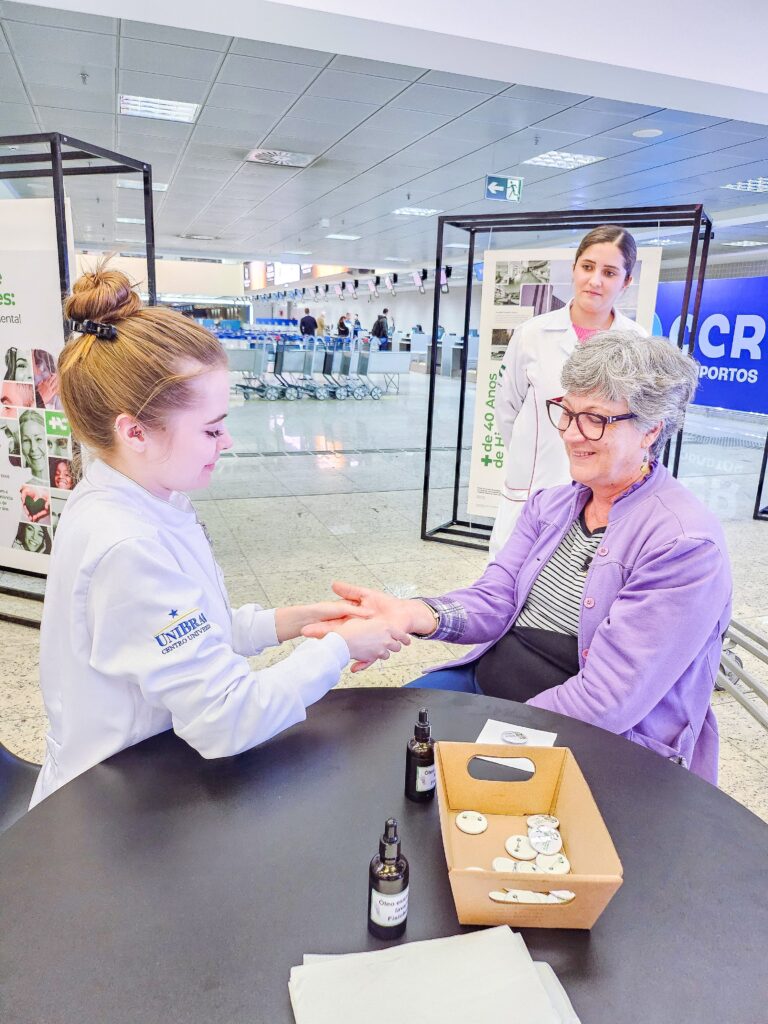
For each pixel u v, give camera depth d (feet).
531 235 43.93
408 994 2.19
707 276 52.29
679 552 4.31
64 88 19.33
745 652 10.55
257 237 49.65
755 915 2.63
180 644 3.21
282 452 26.16
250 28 11.76
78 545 3.26
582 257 10.57
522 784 3.14
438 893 2.68
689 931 2.55
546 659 5.16
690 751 4.58
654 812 3.19
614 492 4.93
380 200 35.42
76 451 10.78
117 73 18.15
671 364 4.50
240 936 2.46
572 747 3.69
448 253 55.42
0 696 8.63
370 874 2.44
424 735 3.18
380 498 19.58
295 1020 2.15
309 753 3.53
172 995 2.24
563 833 2.97
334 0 11.18
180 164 28.04
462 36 11.88
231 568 13.39
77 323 3.21
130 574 3.16
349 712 3.95
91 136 24.04
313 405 41.50
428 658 10.00
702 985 2.34
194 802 3.14
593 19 12.45
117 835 2.93
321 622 4.46
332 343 51.88
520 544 5.74
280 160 27.12
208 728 3.25
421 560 14.23
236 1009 2.20
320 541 15.31
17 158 9.93
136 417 3.18
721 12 13.11
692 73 13.21
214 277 56.65
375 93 19.26
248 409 38.81
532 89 18.45
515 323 13.62
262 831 2.98
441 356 63.72
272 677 3.50
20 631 10.54
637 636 4.31
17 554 11.95
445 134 23.08
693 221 11.14
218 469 22.67
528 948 2.45
